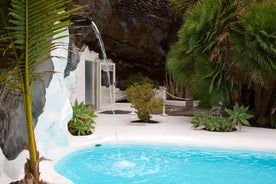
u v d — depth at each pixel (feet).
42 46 11.66
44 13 11.00
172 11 59.36
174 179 21.04
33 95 18.01
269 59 33.14
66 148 25.13
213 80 35.96
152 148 28.48
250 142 27.78
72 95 39.01
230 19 35.45
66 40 24.26
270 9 33.86
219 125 33.68
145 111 39.52
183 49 38.04
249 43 33.47
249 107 40.93
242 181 20.70
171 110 50.65
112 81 58.08
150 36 62.90
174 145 28.53
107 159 25.17
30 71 12.04
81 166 23.30
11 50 11.52
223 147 27.35
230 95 37.76
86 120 31.63
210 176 21.63
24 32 11.01
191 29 36.73
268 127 36.88
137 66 69.97
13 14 10.61
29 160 12.69
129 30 60.59
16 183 14.89
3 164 15.19
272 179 21.06
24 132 16.97
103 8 43.68
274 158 25.54
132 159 25.40
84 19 17.43
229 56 35.40
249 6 35.60
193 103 49.96
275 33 32.94
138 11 60.18
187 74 39.52
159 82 71.20
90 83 50.49
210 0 36.81
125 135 30.78
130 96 39.88
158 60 67.36
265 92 37.60
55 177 17.57
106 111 49.57
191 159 25.54
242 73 35.83
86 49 45.91
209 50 36.14
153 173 22.17
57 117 23.22
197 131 33.42
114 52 64.90
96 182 20.21
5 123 15.42
